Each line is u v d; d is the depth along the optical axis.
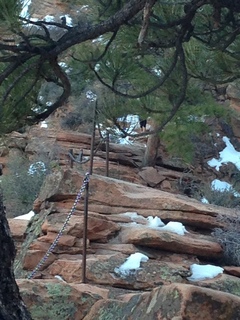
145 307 4.17
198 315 3.82
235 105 16.53
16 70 5.63
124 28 6.22
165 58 6.82
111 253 9.40
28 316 3.24
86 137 17.47
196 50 6.53
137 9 5.51
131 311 4.38
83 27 5.59
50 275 9.06
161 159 17.45
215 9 5.80
